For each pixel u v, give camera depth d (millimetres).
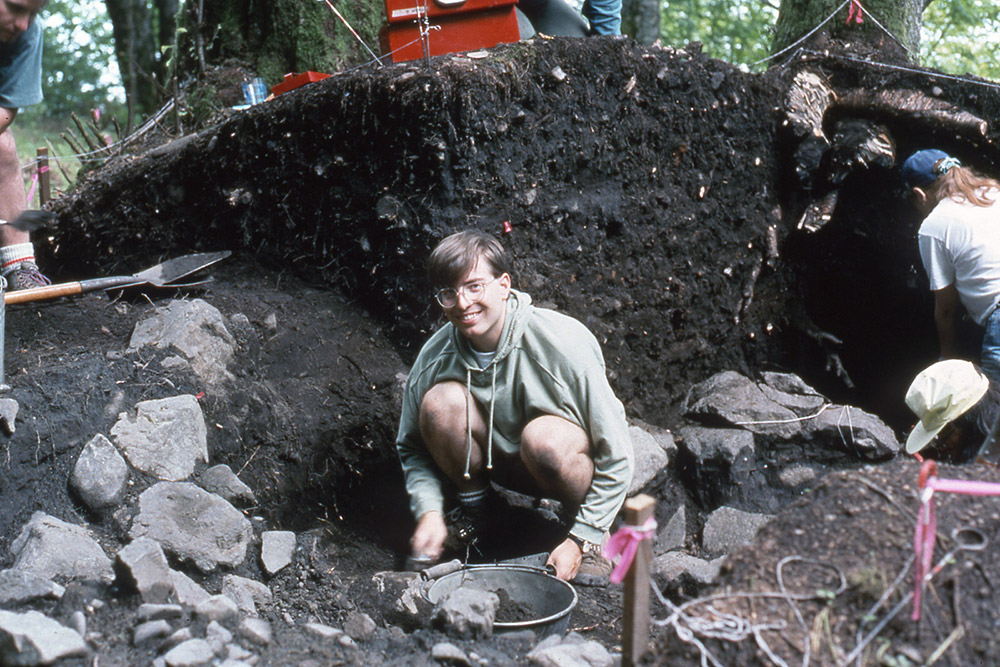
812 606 1824
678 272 4477
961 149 4789
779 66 5055
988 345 3809
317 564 2959
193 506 2857
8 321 3512
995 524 1934
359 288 4035
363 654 2357
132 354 3287
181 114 5832
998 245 3791
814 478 4031
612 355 4207
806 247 4930
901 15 5500
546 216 3930
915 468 2131
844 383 5121
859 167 4727
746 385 4430
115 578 2420
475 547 3395
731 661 1775
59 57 17062
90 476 2824
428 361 3195
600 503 3062
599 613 3002
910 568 1846
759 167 4715
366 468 3633
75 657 2105
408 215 3768
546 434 3016
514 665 2275
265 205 4168
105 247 4496
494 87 3693
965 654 1727
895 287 5020
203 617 2318
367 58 5746
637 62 4168
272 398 3555
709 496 4012
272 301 3947
